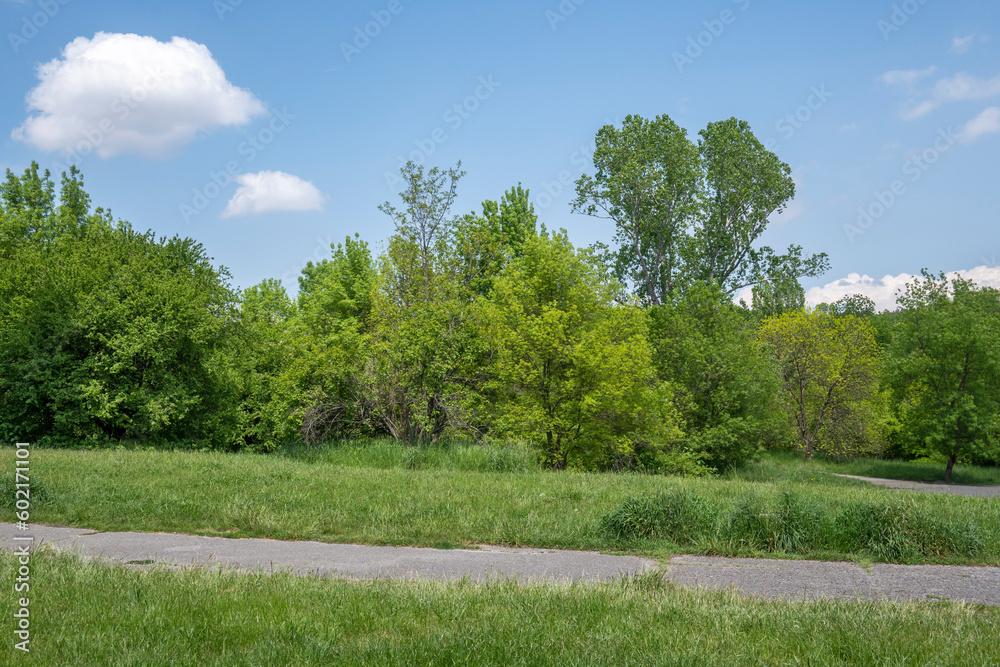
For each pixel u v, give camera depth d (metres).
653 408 24.25
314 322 26.38
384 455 18.89
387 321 23.38
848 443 39.66
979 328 31.36
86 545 7.80
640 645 4.41
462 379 23.09
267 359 27.92
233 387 26.80
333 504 10.08
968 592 6.63
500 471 16.73
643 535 8.62
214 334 25.16
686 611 5.27
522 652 4.20
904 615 5.28
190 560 7.21
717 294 28.61
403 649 4.20
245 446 26.72
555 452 23.17
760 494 11.71
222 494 10.61
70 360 22.72
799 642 4.57
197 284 25.80
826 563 7.83
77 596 5.29
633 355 23.34
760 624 5.00
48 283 22.98
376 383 22.78
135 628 4.57
